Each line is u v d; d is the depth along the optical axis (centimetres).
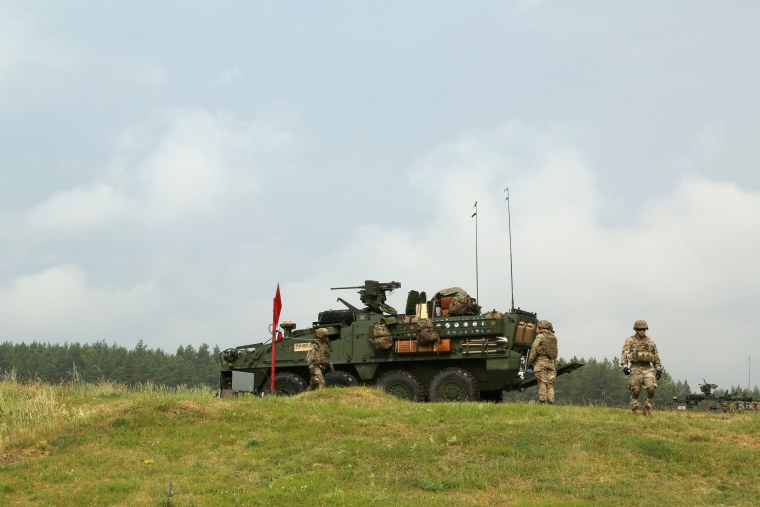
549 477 1152
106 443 1378
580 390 7788
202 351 10950
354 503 1041
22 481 1176
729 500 1047
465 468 1205
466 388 2170
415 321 2284
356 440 1356
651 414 1502
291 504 1044
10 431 1479
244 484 1148
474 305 2378
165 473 1211
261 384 2488
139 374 8931
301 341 2420
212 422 1501
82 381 2008
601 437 1321
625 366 1519
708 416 1522
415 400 2242
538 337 1850
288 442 1360
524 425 1413
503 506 1037
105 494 1107
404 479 1159
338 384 2334
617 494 1070
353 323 2375
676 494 1071
